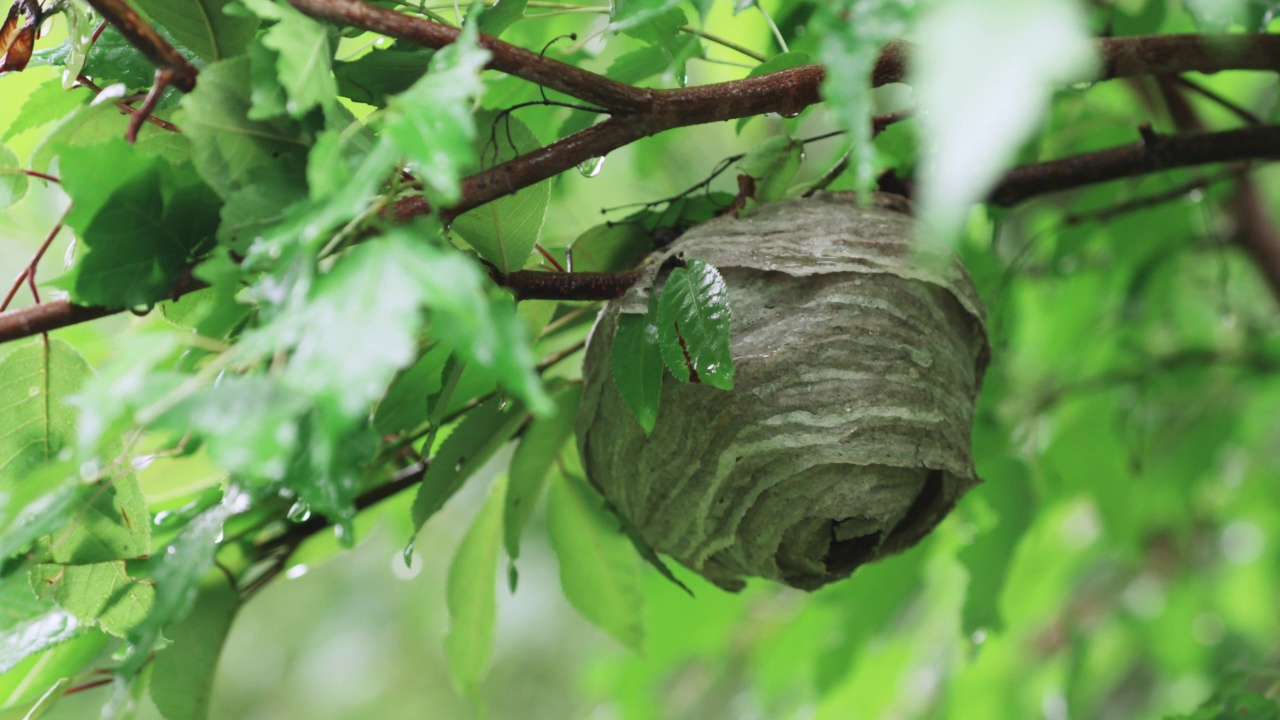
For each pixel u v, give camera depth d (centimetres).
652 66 314
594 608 321
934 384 306
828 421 304
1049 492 348
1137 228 343
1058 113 332
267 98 292
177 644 312
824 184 313
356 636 605
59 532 300
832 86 286
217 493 309
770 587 347
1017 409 347
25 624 301
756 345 306
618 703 371
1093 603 411
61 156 294
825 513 305
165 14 298
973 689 382
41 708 309
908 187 314
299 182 294
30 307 296
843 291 306
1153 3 323
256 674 608
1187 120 334
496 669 615
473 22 291
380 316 284
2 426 301
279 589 615
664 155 354
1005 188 319
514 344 285
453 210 296
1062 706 361
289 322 286
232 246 293
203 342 289
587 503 319
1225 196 345
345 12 294
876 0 287
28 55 302
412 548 310
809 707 379
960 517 339
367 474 319
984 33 273
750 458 305
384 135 288
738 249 307
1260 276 349
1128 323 348
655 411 302
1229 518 416
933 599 384
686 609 352
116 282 296
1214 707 314
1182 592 396
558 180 322
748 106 299
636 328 303
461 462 312
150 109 295
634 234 312
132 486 300
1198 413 362
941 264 308
